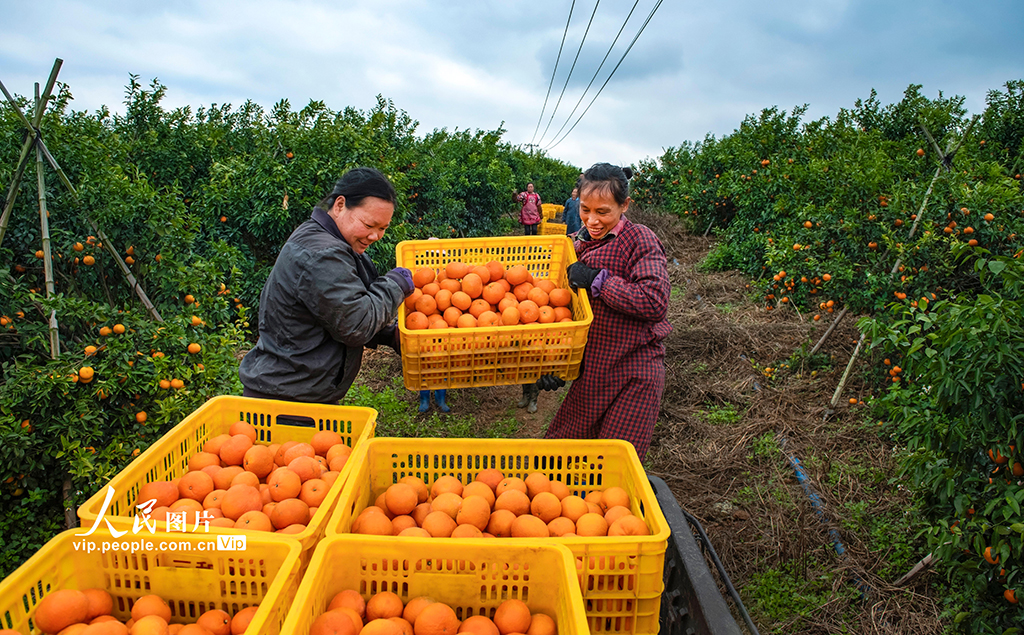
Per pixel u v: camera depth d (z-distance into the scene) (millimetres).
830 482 4328
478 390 6320
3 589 1449
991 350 2127
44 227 3357
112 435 3344
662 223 15695
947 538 2516
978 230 5363
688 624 2152
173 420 3447
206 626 1554
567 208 13258
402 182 8953
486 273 3268
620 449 2271
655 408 3051
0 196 3998
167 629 1519
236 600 1661
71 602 1521
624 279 2936
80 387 3178
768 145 13414
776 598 3320
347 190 2520
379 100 12227
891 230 5688
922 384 2727
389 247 8398
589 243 3111
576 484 2404
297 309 2553
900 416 2957
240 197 7320
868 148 9070
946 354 2285
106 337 3436
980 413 2270
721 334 6922
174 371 3496
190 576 1658
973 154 8484
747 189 10992
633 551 1728
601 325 2975
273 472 2170
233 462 2273
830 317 6930
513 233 20328
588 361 3016
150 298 4328
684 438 5129
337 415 2477
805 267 6578
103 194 3986
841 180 6934
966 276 5359
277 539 1619
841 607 3281
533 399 5945
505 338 2781
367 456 2182
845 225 5941
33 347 3479
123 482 1952
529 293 3170
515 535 1981
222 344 4098
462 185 16000
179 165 8492
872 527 3807
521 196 18359
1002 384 2180
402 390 6242
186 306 4262
